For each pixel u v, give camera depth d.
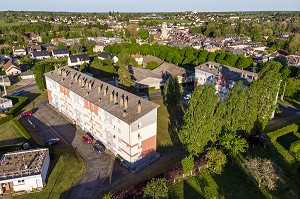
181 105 93.94
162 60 148.00
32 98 99.81
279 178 55.25
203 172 56.94
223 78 93.31
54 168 57.25
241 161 59.47
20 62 166.38
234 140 58.88
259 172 51.59
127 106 60.12
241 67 128.38
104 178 54.78
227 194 50.59
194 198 49.31
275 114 87.19
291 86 97.69
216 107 59.34
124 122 56.12
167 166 59.28
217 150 56.56
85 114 71.38
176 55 147.38
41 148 60.03
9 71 137.50
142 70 121.88
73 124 78.12
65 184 52.66
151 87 112.69
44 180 52.97
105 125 63.66
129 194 47.50
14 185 50.16
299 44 199.88
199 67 104.94
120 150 60.72
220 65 103.56
